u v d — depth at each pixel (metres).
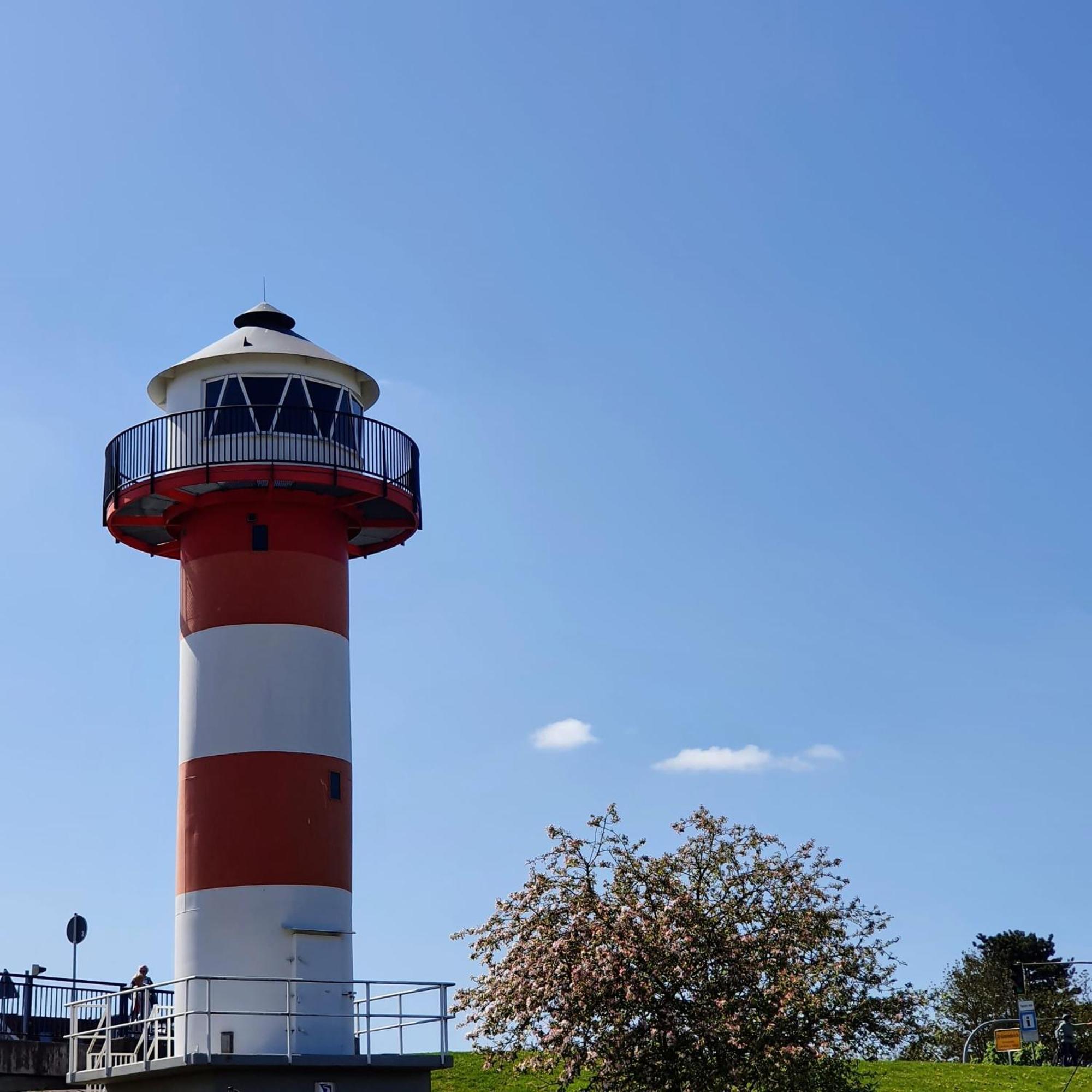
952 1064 52.00
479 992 31.42
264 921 32.31
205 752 33.38
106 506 35.53
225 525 34.56
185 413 34.41
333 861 33.31
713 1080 29.81
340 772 34.00
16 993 36.62
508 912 32.12
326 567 34.94
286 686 33.62
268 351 34.88
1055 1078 48.84
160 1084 30.36
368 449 35.31
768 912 31.69
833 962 31.31
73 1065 32.72
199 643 34.12
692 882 32.03
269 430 34.22
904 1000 31.31
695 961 30.41
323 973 32.50
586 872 32.28
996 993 91.44
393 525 36.91
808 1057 29.78
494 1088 41.66
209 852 32.78
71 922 37.81
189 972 32.38
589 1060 30.11
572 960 30.69
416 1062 30.77
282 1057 29.48
